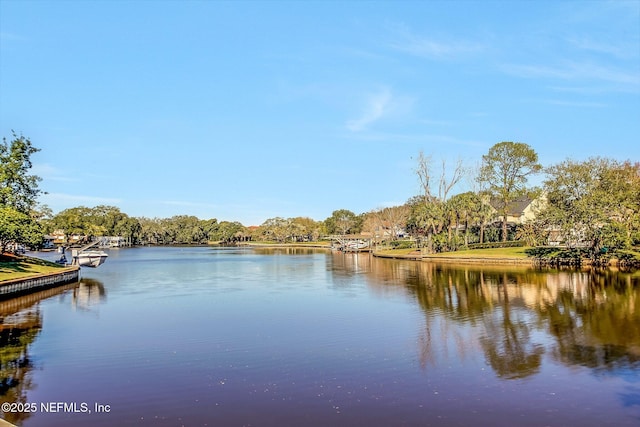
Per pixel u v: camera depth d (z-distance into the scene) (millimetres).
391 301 31734
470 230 90938
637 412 12461
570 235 56719
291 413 12477
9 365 17094
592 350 18391
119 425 11906
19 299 34312
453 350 18656
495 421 11930
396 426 11648
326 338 20875
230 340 20641
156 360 17562
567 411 12547
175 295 36125
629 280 40750
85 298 34812
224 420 12086
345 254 111312
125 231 188875
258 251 136500
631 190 53844
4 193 49625
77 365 17031
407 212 121688
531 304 29375
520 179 82062
